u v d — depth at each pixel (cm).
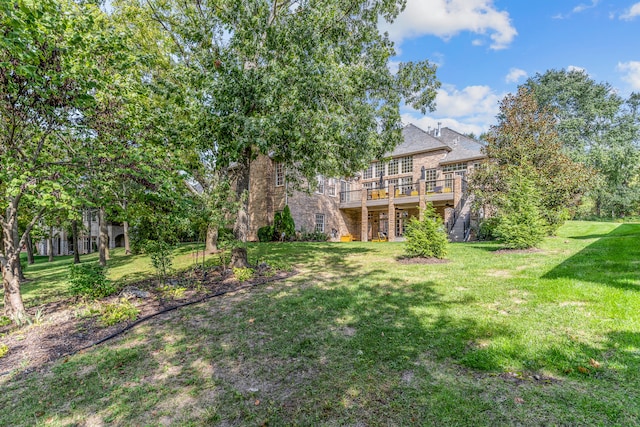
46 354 449
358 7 1013
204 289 739
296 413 294
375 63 1067
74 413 313
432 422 267
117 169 597
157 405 319
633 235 1193
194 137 829
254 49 831
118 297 734
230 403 316
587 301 491
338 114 861
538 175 1345
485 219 1594
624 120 3472
